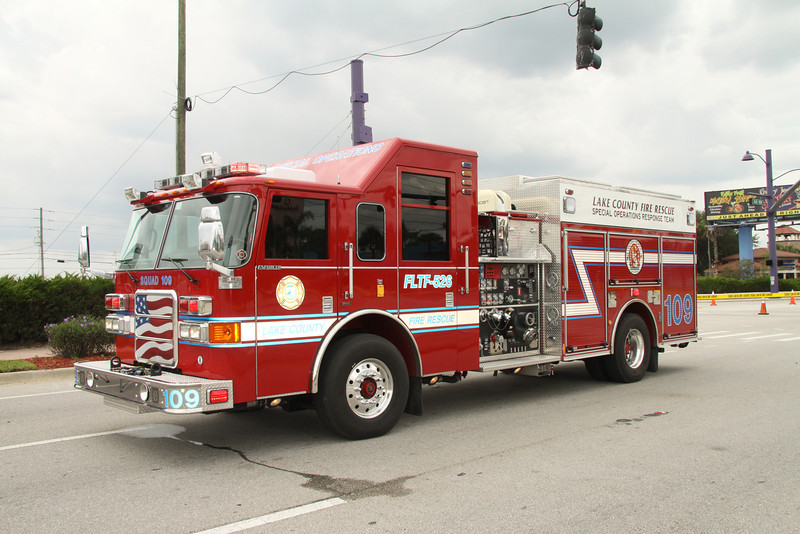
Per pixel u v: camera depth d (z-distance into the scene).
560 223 8.62
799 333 18.45
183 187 6.27
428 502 4.52
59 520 4.25
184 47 14.59
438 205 7.08
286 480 5.07
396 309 6.59
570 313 8.70
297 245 5.87
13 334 13.19
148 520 4.23
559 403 8.28
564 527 4.05
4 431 6.83
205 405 5.24
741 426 6.84
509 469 5.31
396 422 6.54
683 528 4.04
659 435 6.47
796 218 61.69
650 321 10.32
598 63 10.38
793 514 4.29
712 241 93.81
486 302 7.96
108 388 6.01
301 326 5.84
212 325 5.43
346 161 6.96
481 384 9.91
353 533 3.97
